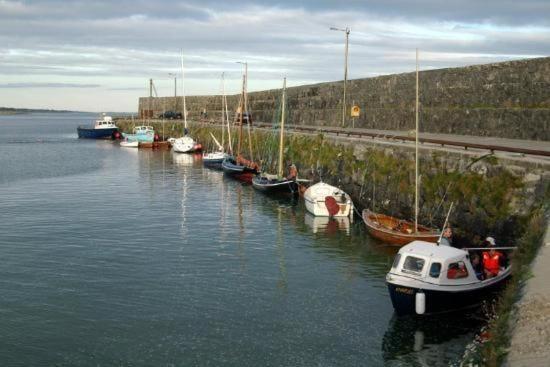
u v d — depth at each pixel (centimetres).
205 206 3675
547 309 1057
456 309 1720
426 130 4306
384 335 1625
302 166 4566
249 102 8719
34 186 4544
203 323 1712
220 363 1465
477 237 2389
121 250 2525
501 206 2277
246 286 2045
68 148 8812
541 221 1698
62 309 1811
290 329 1669
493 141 3206
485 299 1745
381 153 3331
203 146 8138
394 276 1722
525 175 2220
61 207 3569
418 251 1752
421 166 2875
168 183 4800
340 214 3262
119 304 1859
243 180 5003
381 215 2883
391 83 4903
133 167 6044
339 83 5894
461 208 2506
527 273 1279
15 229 2914
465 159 2570
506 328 1067
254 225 3083
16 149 8619
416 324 1688
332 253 2486
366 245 2617
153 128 10344
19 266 2261
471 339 1584
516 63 3434
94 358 1489
